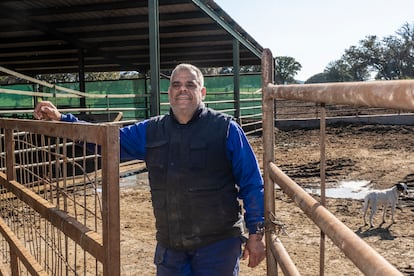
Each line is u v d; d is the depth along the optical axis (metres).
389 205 7.14
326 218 1.43
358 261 1.11
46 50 18.33
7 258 4.28
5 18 13.52
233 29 14.98
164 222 2.55
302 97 1.70
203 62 21.77
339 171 11.05
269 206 2.33
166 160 2.50
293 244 5.39
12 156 3.41
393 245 5.45
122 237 5.62
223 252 2.50
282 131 20.77
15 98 19.23
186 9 13.26
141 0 12.45
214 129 2.47
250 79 21.22
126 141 2.65
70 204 6.19
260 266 4.68
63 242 4.46
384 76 52.25
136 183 9.23
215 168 2.46
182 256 2.54
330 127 20.47
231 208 2.53
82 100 18.14
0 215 3.71
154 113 10.91
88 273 4.20
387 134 18.23
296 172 11.04
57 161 2.41
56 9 13.15
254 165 2.53
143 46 17.72
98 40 17.25
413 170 10.86
